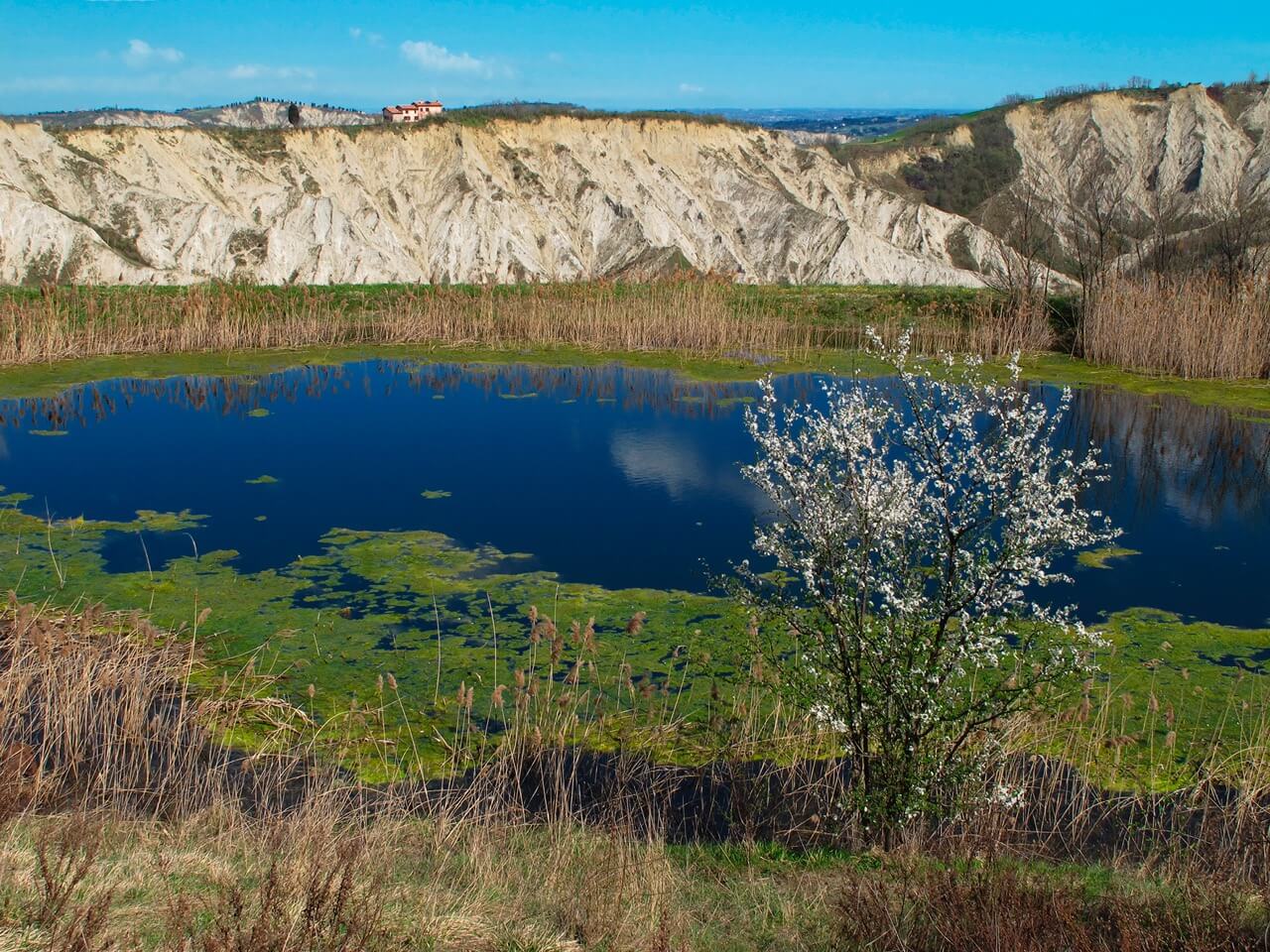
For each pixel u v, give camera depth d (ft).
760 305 119.75
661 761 35.19
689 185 206.18
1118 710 37.83
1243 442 74.54
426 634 44.04
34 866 21.09
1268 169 233.35
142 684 37.76
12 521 57.26
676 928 22.49
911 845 27.07
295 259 166.20
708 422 80.94
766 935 22.90
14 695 35.65
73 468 68.08
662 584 49.49
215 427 79.46
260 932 18.07
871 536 29.32
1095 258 115.03
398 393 91.66
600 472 67.82
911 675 27.94
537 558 52.65
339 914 19.74
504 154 195.21
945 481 29.37
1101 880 25.66
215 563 51.44
